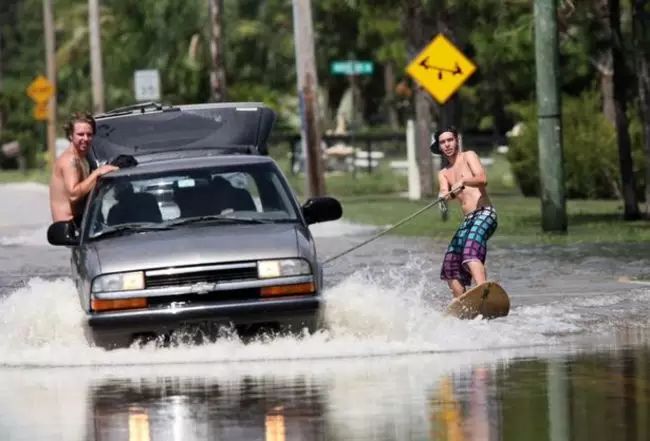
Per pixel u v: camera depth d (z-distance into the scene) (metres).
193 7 162.88
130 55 171.00
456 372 29.69
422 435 23.23
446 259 39.38
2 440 24.00
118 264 33.31
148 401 27.22
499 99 143.25
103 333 33.12
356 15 133.12
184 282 33.19
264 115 41.12
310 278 33.53
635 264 51.62
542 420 24.20
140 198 36.19
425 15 98.88
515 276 48.66
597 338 34.50
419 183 103.69
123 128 40.47
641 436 22.73
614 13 73.38
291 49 168.12
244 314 33.03
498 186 118.12
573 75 105.00
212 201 36.06
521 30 85.50
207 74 164.62
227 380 29.30
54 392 28.66
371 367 30.61
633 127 95.12
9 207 98.06
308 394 27.36
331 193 114.56
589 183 97.12
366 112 194.25
